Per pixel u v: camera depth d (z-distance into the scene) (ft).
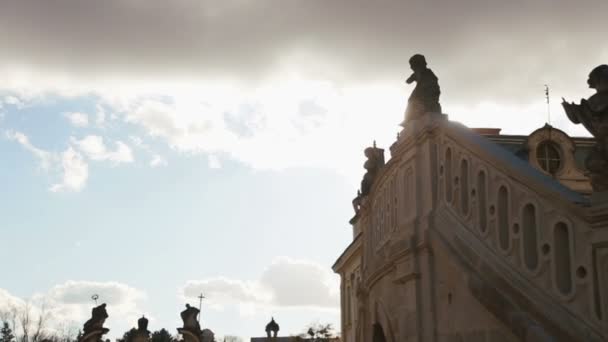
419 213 41.09
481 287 31.14
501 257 30.96
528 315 27.45
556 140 62.54
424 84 43.42
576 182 61.93
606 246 24.34
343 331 140.56
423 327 38.91
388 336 45.65
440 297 37.29
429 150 40.45
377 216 53.36
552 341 25.45
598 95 24.70
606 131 24.31
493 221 32.14
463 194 35.86
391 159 46.88
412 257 40.16
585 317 25.02
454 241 35.63
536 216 28.14
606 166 24.47
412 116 43.60
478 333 32.30
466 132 36.01
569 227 26.03
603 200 24.56
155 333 404.57
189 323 185.47
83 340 175.73
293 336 253.65
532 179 28.45
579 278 25.44
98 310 179.01
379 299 48.75
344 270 140.05
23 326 252.42
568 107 25.49
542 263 27.68
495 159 31.76
